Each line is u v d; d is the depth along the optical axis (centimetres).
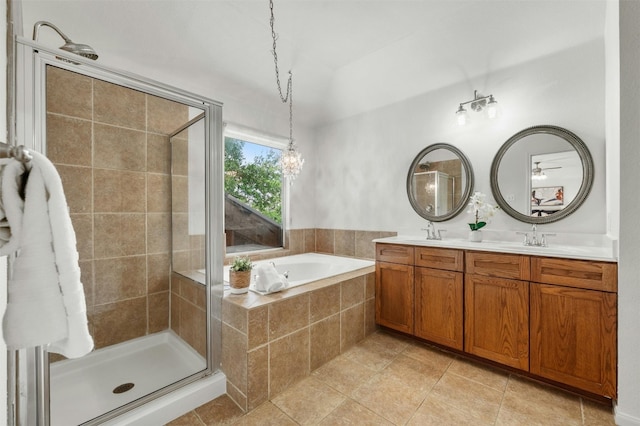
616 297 159
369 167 348
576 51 218
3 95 89
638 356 148
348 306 238
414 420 156
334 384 189
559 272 178
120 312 220
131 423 143
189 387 168
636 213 150
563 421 155
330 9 210
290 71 281
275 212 365
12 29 110
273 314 178
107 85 206
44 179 53
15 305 51
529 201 238
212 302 184
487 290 207
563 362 176
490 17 213
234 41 235
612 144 180
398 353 230
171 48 226
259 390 169
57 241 54
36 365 121
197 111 204
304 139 388
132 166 223
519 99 243
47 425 125
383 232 335
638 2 146
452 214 280
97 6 184
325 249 390
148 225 233
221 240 192
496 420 156
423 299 239
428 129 299
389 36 240
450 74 270
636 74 148
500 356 200
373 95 321
